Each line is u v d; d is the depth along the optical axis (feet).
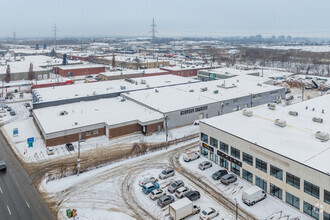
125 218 115.65
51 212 119.44
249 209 120.57
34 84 369.50
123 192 135.54
